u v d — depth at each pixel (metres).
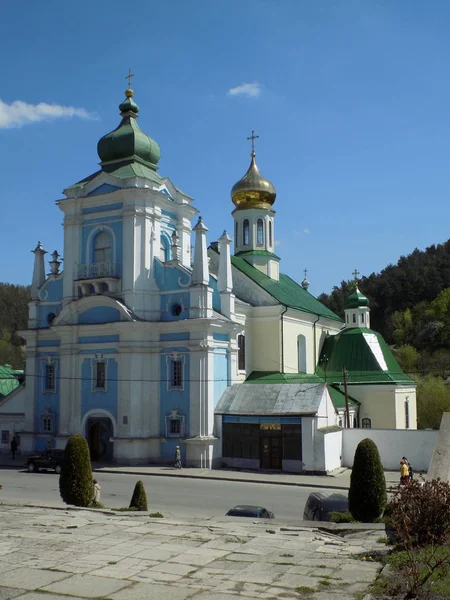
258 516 23.48
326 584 14.33
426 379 93.56
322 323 62.94
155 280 47.56
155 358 46.47
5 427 54.34
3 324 166.88
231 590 13.84
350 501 22.80
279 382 50.84
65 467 25.44
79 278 48.66
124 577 14.74
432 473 26.88
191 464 43.84
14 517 21.98
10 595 13.39
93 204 49.25
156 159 51.62
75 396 47.94
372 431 43.84
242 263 58.16
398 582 14.06
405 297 146.75
